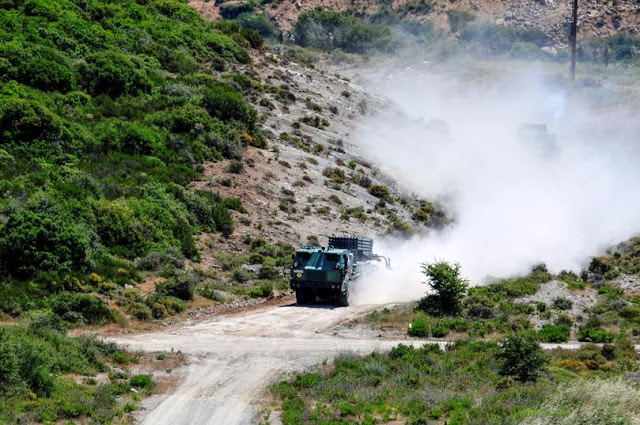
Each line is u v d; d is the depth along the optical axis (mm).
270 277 78062
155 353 51000
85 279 64000
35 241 63156
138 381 44250
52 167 83250
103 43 121062
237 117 113500
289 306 68312
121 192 82750
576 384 44469
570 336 63281
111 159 91062
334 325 61531
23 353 41281
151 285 68125
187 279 66875
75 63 108438
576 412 39906
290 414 39969
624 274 85312
